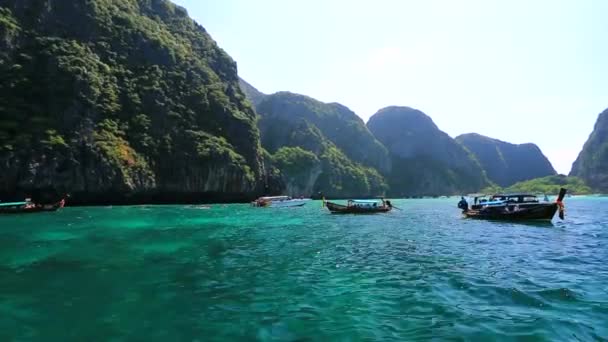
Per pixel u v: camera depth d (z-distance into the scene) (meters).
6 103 61.69
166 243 22.27
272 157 128.38
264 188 99.56
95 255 18.25
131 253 18.86
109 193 64.75
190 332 8.70
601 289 11.85
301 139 152.12
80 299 11.17
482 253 18.94
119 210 52.03
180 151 78.19
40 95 65.19
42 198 59.31
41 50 70.06
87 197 63.50
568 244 22.19
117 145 68.06
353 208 50.44
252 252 19.30
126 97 77.00
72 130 64.06
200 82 94.50
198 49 107.50
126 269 15.16
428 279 13.40
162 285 12.73
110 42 81.94
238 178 85.19
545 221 37.50
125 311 10.10
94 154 63.56
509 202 43.75
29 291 12.01
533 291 11.64
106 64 78.38
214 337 8.42
